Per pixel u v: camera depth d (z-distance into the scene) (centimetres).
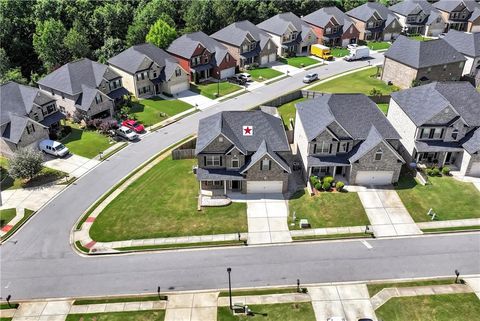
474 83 8744
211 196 5384
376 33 12019
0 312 3888
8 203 5322
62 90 7388
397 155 5319
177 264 4391
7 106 6462
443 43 8731
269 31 10988
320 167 5659
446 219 4944
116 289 4109
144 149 6575
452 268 4294
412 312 3809
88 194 5494
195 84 9162
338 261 4397
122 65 8388
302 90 8269
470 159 5559
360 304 3906
